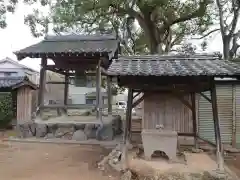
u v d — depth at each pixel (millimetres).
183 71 4848
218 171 5082
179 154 6516
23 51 9422
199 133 8445
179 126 8219
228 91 8570
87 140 9219
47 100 18828
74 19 14656
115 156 6195
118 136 9953
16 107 12352
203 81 5469
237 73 4645
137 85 5676
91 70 11617
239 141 8422
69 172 5629
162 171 5137
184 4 14055
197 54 6254
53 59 10633
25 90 11297
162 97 6914
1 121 12031
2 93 12336
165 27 15922
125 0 13266
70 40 10953
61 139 9297
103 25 16016
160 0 12117
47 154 7316
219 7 15211
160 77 5488
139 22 15469
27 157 6949
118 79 5438
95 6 13172
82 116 12125
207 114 8500
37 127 9617
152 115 6926
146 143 5891
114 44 10281
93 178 5203
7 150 7770
